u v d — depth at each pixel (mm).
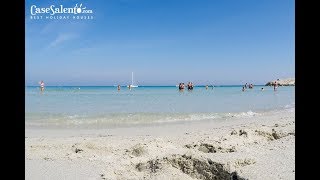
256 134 9633
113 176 6328
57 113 18578
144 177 6445
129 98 35562
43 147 8766
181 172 6488
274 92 54719
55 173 6273
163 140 9836
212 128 12891
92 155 7812
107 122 15023
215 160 6402
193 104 26109
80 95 44219
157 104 25969
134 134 11672
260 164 6340
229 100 31875
